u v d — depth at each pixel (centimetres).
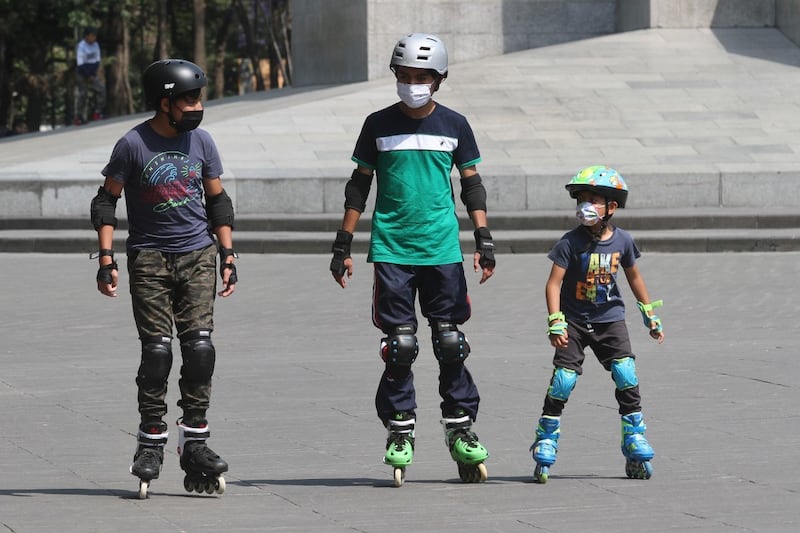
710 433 1989
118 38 11662
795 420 2084
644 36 8188
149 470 1574
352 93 7181
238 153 6134
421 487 1653
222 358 2836
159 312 1619
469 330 3250
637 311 3572
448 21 8625
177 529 1407
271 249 5141
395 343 1670
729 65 7575
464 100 6956
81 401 2306
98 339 3136
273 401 2303
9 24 11081
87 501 1565
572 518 1457
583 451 1884
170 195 1612
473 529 1404
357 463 1814
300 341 3094
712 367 2633
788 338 3056
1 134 11469
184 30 14625
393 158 1716
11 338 3152
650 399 2291
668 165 5922
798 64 7612
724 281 4209
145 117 8594
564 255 1689
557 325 1673
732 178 5775
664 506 1516
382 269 1708
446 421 1694
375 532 1391
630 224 5391
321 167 5925
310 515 1481
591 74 7400
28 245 5194
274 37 13688
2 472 1747
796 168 5856
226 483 1678
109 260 1638
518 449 1906
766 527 1402
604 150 6178
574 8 8781
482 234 1734
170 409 2272
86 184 5606
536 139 6344
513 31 8731
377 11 8525
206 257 1638
